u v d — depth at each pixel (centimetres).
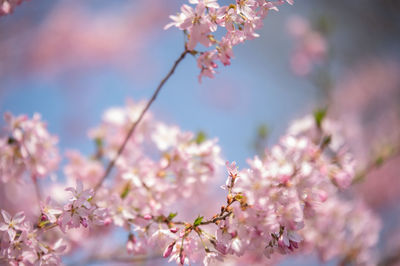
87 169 376
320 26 582
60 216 226
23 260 224
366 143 757
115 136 381
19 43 772
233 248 200
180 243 222
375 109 1019
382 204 804
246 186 198
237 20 221
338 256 389
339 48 1050
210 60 232
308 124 351
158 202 288
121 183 322
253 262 396
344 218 371
